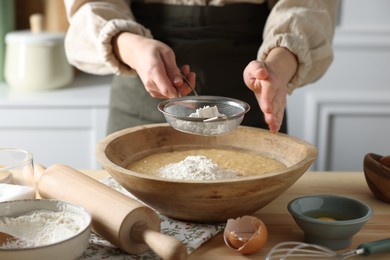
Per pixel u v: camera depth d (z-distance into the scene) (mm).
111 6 1342
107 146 1075
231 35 1407
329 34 1329
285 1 1314
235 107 1098
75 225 898
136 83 1437
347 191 1140
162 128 1178
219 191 936
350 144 2191
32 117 1919
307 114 2162
